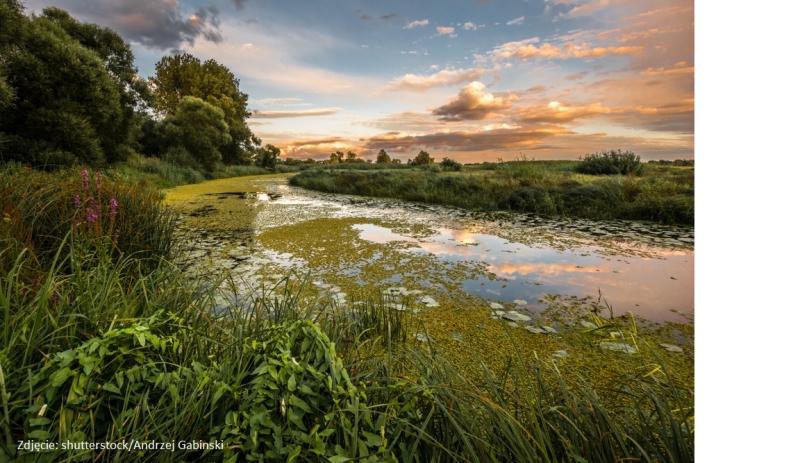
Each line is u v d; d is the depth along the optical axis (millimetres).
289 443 1237
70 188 3980
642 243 6051
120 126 13984
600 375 2338
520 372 2266
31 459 1026
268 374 1337
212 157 25422
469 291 3877
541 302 3607
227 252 5301
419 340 2795
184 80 33969
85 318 1599
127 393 1238
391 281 4152
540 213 9328
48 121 10023
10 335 1434
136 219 4215
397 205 11305
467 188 12141
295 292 3686
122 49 15586
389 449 1253
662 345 2764
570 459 1286
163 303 2090
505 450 1296
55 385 1147
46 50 10352
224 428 1233
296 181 20109
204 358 1660
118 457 1135
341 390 1305
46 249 3262
